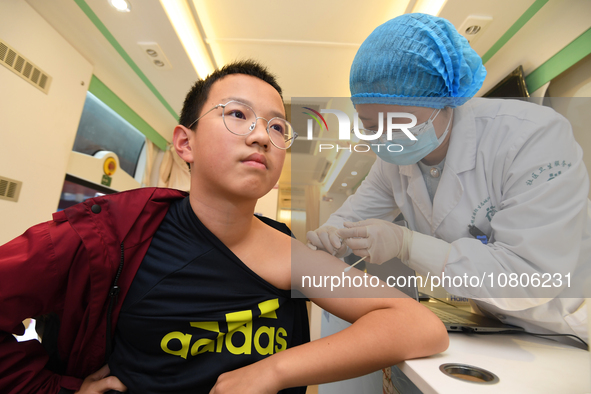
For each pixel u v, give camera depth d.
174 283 0.59
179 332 0.57
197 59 2.75
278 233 0.71
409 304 0.54
